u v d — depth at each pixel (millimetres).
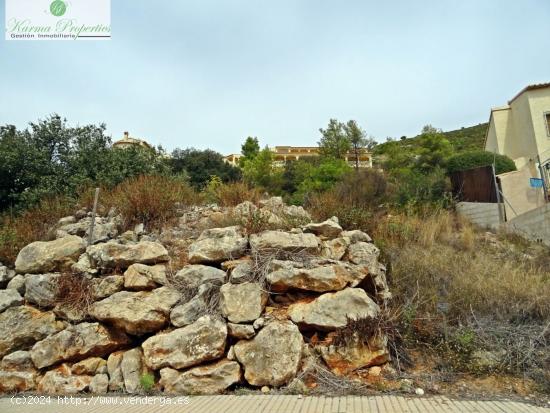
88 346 4660
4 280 5613
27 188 10211
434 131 22922
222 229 5766
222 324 4383
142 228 7117
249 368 4113
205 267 5199
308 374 4086
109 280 5133
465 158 15133
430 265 6152
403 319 4605
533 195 10961
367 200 9781
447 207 11133
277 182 19141
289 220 6547
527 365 4113
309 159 26219
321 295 4559
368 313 4328
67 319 5000
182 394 4086
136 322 4594
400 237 7367
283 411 3445
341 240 5566
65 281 5188
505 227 10008
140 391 4234
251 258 5238
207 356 4207
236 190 8703
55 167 11281
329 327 4293
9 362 4727
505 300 5113
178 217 7734
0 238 6691
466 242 7945
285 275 4688
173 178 10211
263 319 4406
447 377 4035
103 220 7348
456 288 5426
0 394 4520
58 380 4500
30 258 5621
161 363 4301
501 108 17906
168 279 5191
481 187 12008
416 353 4480
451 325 4828
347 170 13445
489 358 4176
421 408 3398
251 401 3738
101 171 10742
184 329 4406
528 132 16203
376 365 4109
